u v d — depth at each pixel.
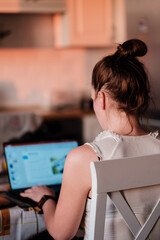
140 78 1.17
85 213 1.20
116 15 4.18
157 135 1.24
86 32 4.12
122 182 1.06
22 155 1.62
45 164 1.63
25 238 1.34
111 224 1.13
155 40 3.36
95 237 1.06
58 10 4.02
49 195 1.36
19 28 4.32
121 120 1.20
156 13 3.31
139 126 1.23
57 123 4.02
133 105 1.17
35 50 4.41
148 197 1.14
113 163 1.05
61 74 4.54
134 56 1.20
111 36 4.19
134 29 3.68
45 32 4.41
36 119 3.53
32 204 1.40
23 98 4.43
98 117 1.24
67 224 1.18
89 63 4.62
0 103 4.35
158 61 3.34
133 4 3.67
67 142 1.71
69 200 1.16
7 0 3.85
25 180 1.58
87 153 1.14
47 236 1.37
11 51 4.33
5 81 4.35
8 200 1.43
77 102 4.59
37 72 4.45
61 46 4.31
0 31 4.25
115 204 1.08
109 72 1.16
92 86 1.23
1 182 1.74
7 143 1.63
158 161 1.12
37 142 1.67
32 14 4.34
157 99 3.34
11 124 3.43
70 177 1.14
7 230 1.32
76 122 4.08
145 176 1.10
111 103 1.19
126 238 1.15
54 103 4.39
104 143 1.16
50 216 1.25
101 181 1.03
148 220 1.13
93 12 4.11
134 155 1.16
